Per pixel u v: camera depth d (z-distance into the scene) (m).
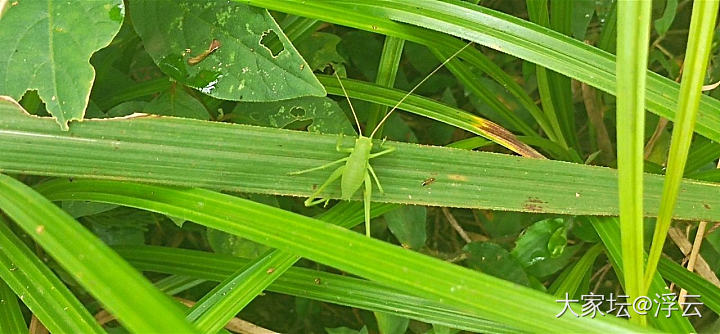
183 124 0.20
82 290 0.26
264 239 0.19
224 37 0.20
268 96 0.20
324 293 0.23
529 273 0.26
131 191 0.20
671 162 0.18
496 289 0.17
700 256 0.26
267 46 0.21
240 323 0.25
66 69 0.18
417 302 0.22
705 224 0.25
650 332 0.17
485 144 0.25
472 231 0.31
